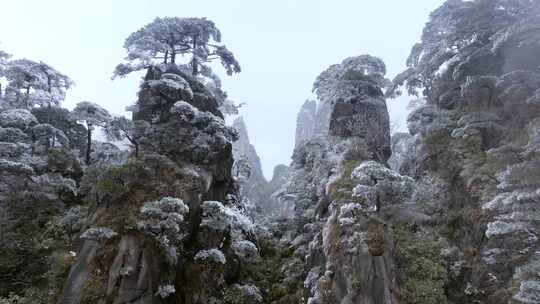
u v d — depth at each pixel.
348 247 18.41
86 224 19.52
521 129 20.39
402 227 20.83
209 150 23.41
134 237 18.03
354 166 22.48
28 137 25.92
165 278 18.16
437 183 22.14
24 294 19.11
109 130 24.30
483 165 20.03
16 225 21.53
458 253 19.08
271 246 28.20
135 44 25.64
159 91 23.55
